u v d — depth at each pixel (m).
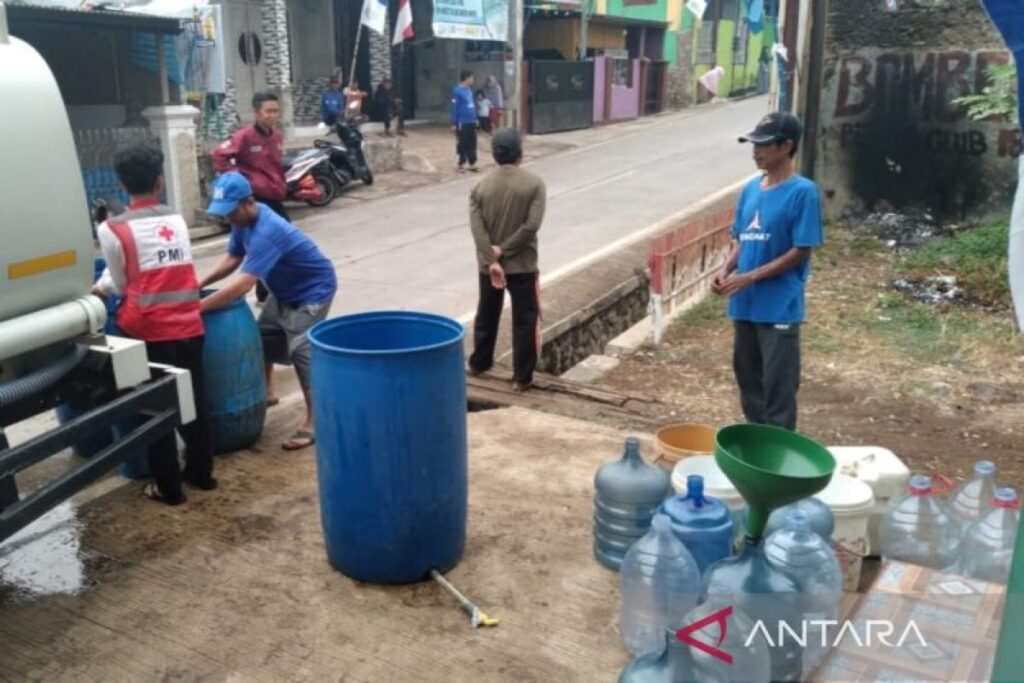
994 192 10.01
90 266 3.38
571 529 3.83
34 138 3.08
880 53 10.25
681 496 3.14
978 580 2.65
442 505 3.38
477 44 23.42
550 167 17.39
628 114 26.77
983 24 9.64
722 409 5.76
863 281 8.83
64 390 3.56
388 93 20.67
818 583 2.67
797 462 2.67
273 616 3.23
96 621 3.21
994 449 5.18
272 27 17.25
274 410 5.29
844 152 10.71
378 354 3.12
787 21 10.59
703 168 16.64
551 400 5.60
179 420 3.74
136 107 12.31
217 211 4.20
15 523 3.00
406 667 2.95
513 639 3.09
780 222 4.02
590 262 9.32
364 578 3.42
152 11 11.35
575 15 24.25
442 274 9.14
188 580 3.46
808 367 6.63
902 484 3.49
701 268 8.45
